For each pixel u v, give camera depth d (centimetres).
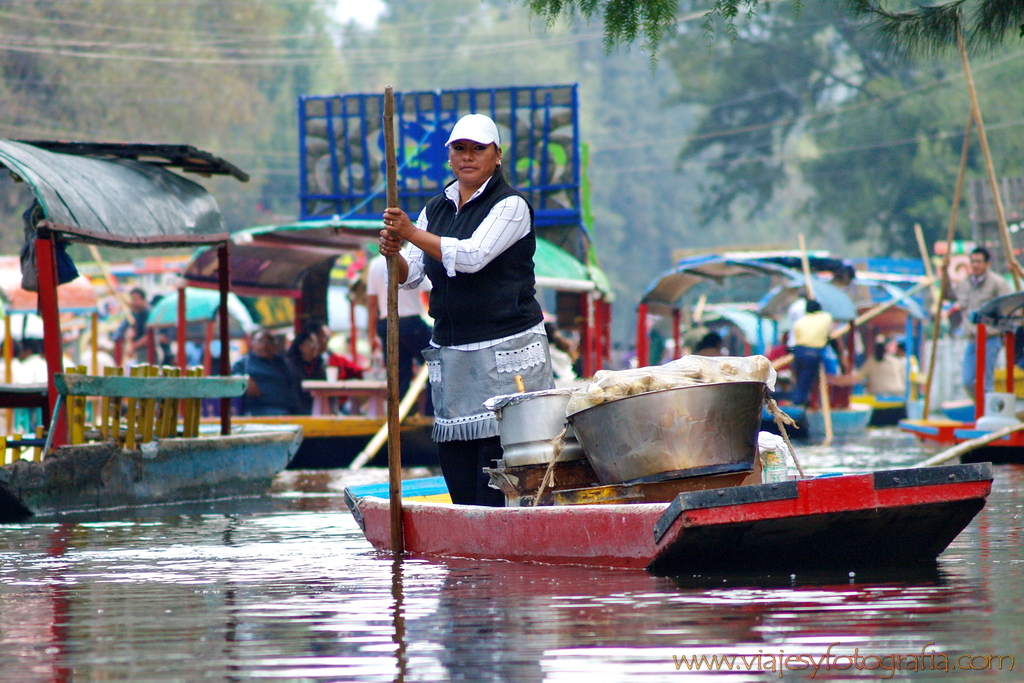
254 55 11506
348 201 4244
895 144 10306
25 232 2508
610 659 970
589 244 4653
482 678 933
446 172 4188
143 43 10150
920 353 6462
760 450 1542
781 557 1333
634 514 1331
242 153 11894
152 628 1138
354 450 3619
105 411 2428
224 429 2789
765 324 6544
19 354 4241
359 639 1067
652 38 2003
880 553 1355
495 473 1565
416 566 1484
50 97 9644
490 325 1614
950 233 3884
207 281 3891
